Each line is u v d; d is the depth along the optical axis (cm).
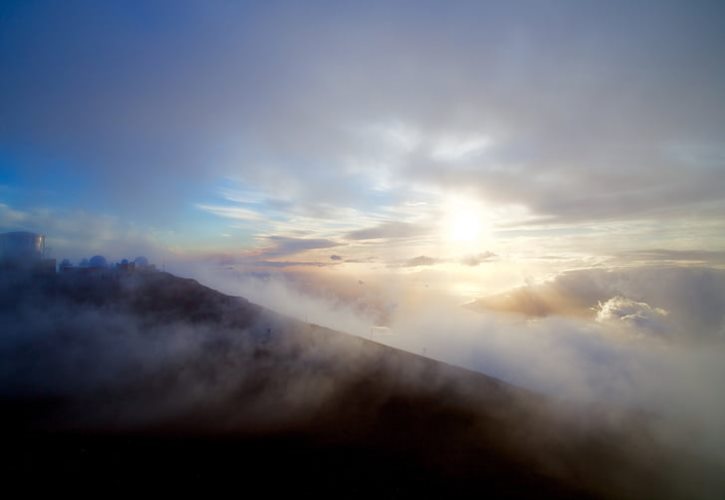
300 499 1220
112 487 1173
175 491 1188
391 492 1316
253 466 1382
